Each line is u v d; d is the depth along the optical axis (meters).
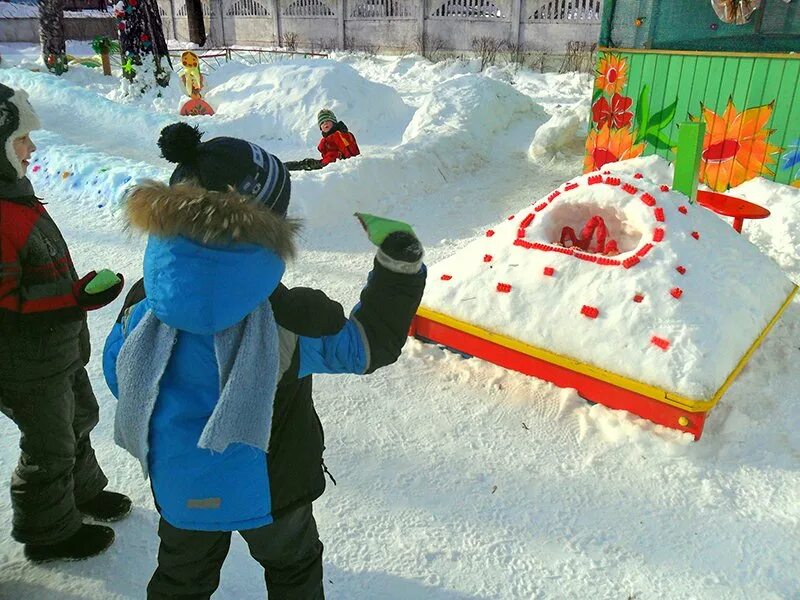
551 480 2.75
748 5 6.10
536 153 7.89
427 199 6.49
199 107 10.64
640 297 3.10
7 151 1.83
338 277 4.74
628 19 6.80
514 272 3.44
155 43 12.80
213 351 1.53
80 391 2.33
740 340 3.11
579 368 3.10
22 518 2.17
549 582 2.29
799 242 5.01
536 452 2.91
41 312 1.94
